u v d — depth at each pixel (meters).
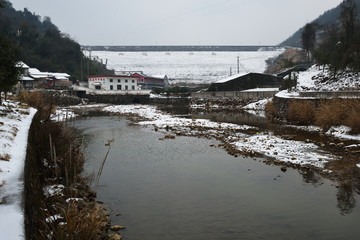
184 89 74.56
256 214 7.35
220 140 18.33
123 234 6.32
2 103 16.58
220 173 11.09
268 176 10.50
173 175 10.95
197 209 7.72
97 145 17.19
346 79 36.72
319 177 10.13
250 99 49.31
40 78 64.50
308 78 45.25
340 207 7.65
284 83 46.00
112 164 12.67
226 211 7.57
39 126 12.48
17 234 3.05
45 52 86.81
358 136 16.31
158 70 164.88
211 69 167.62
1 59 13.42
